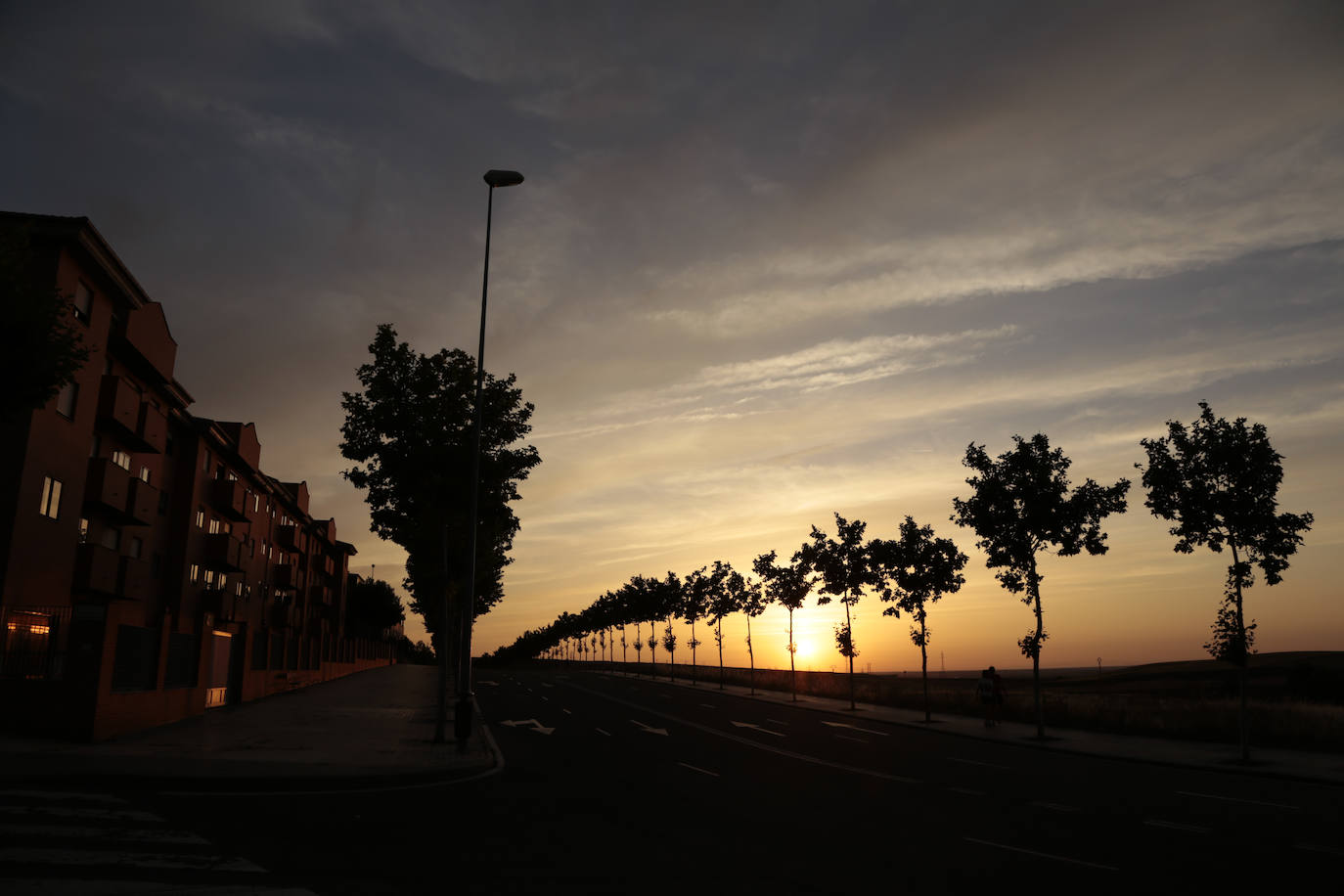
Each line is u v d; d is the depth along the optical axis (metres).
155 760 15.27
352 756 17.50
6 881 7.16
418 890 7.55
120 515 27.53
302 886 7.49
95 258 23.27
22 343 10.12
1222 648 19.38
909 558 31.89
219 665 30.05
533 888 7.75
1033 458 25.59
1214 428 20.45
